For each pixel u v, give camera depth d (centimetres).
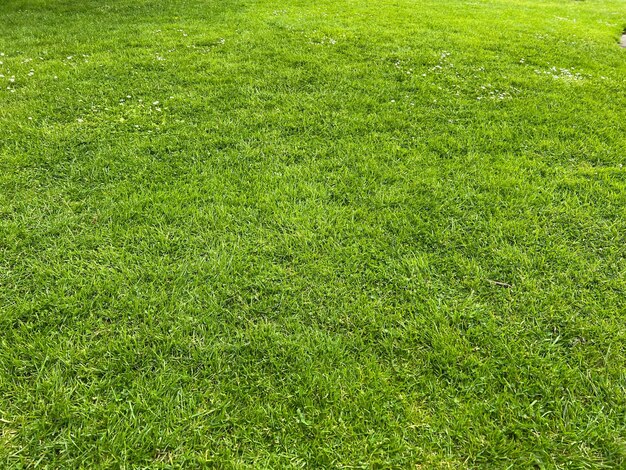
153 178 374
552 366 221
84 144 421
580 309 255
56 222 312
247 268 282
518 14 1189
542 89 617
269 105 526
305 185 369
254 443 188
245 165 399
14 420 191
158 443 186
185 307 251
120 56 673
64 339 228
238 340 234
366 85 598
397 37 848
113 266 280
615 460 184
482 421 198
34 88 543
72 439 185
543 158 426
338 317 249
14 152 398
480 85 617
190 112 497
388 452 186
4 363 215
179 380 212
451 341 234
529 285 270
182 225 318
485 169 404
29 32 803
